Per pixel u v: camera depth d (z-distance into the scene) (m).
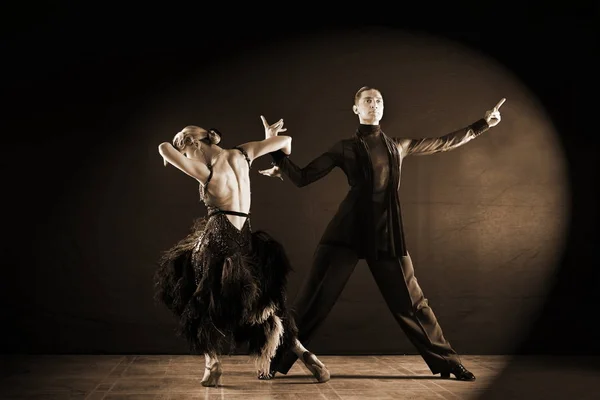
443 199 5.96
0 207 5.70
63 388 4.16
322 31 6.01
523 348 5.92
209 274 4.06
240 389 4.16
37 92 5.80
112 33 5.88
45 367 4.99
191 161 4.21
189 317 4.07
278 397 3.92
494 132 6.02
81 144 5.80
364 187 4.74
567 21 6.06
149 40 5.91
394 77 6.01
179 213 5.82
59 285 5.70
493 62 6.08
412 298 4.71
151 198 5.81
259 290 4.11
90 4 5.89
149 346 5.72
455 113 6.03
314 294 4.76
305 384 4.36
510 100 6.06
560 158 6.04
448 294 5.91
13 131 5.75
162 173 5.83
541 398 3.95
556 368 5.11
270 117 5.93
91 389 4.12
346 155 4.79
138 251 5.77
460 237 5.95
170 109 5.87
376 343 5.83
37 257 5.70
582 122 6.06
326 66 5.98
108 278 5.74
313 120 5.94
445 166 5.98
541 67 6.09
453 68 6.05
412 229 5.93
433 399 3.89
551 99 6.07
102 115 5.83
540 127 6.05
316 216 5.89
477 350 5.89
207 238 4.16
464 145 5.99
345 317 5.83
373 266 4.73
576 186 6.03
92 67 5.85
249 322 4.07
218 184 4.23
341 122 5.95
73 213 5.75
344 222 4.77
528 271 5.96
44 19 5.85
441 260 5.92
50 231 5.73
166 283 4.29
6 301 5.66
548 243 5.98
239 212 4.25
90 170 5.79
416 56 6.04
